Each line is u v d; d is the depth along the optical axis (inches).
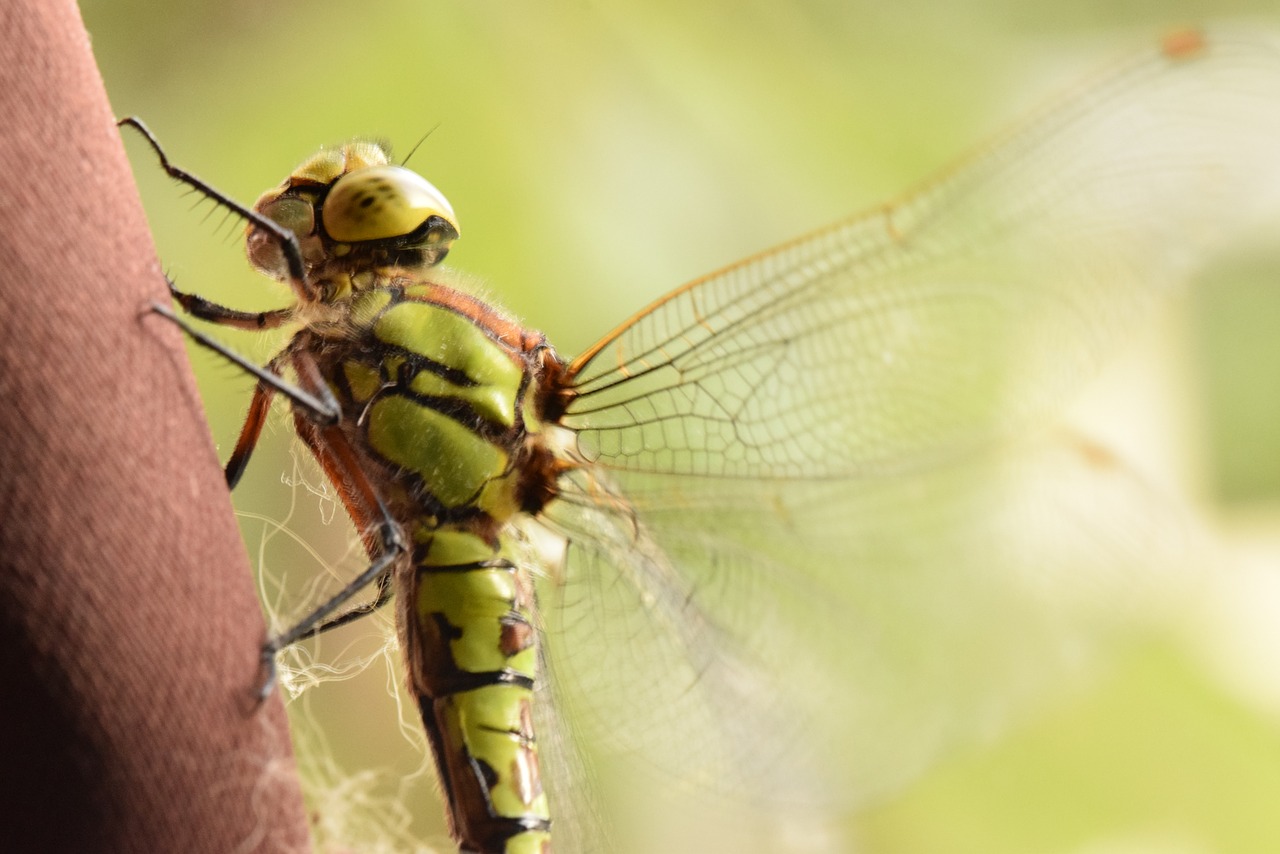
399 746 11.9
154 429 10.3
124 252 10.3
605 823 11.5
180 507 10.3
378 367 11.3
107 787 10.1
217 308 11.1
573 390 11.5
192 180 11.1
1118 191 11.8
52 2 10.3
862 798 12.0
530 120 11.7
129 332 10.3
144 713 10.2
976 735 12.0
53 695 9.8
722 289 11.6
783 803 11.9
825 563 11.9
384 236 11.3
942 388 11.9
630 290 11.7
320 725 11.9
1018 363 11.9
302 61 11.7
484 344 11.4
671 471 11.7
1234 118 11.8
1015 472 12.0
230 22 11.6
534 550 11.5
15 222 9.6
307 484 11.3
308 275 11.3
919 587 12.0
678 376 11.6
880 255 11.7
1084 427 12.2
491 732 11.3
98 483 9.9
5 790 10.0
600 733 11.7
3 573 9.5
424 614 11.3
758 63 11.9
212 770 10.3
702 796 11.9
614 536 11.7
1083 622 12.1
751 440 11.7
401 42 11.7
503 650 11.3
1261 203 11.8
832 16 11.9
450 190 11.7
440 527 11.3
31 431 9.6
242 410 11.3
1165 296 11.9
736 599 11.9
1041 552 12.1
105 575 9.9
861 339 11.8
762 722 11.9
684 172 11.8
